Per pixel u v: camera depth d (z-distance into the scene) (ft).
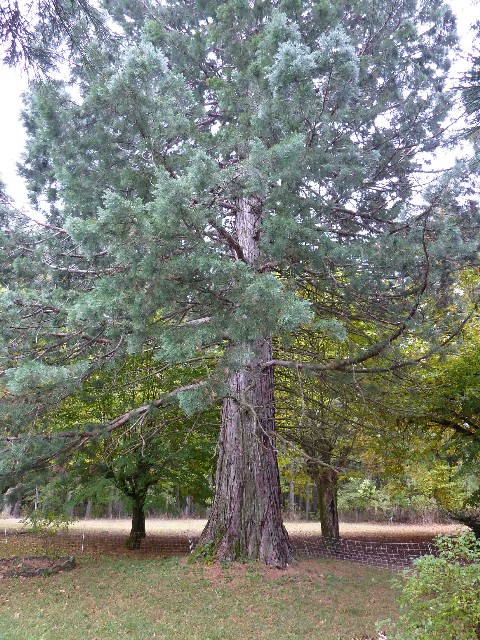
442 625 13.25
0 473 23.44
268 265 23.35
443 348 27.58
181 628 21.12
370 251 22.29
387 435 37.29
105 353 26.14
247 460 30.68
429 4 29.48
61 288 25.25
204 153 17.22
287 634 20.57
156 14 32.94
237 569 28.19
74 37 19.08
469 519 38.27
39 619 22.40
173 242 16.87
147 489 45.09
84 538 52.70
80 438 27.32
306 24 27.09
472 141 25.30
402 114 28.07
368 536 63.41
